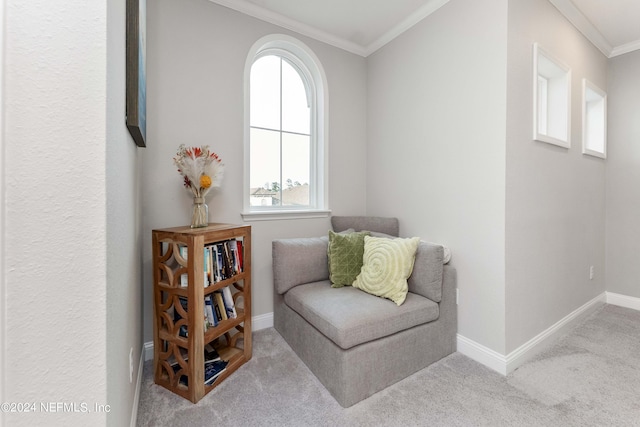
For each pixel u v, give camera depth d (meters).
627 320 2.41
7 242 0.58
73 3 0.64
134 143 1.37
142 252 1.83
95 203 0.66
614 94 2.74
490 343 1.76
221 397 1.49
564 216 2.18
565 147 2.16
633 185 2.65
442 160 2.09
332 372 1.49
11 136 0.59
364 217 2.56
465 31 1.91
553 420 1.32
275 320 2.27
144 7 1.47
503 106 1.69
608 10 2.15
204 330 1.51
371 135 2.80
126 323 1.08
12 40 0.59
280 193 2.56
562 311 2.17
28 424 0.62
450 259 2.00
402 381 1.61
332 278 2.01
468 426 1.29
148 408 1.42
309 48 2.51
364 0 2.12
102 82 0.66
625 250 2.70
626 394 1.49
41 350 0.62
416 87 2.29
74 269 0.64
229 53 2.15
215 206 2.12
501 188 1.71
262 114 2.47
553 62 2.02
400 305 1.67
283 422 1.32
